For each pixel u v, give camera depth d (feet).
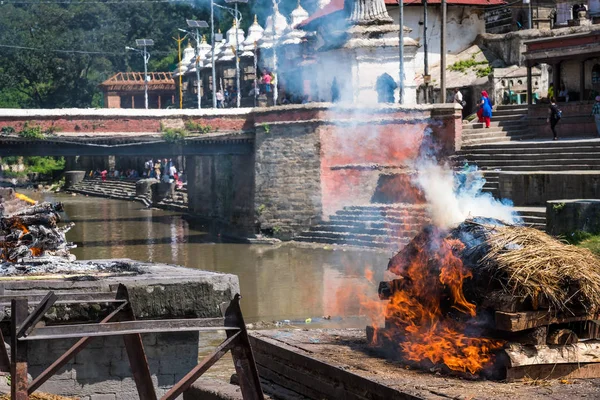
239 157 116.57
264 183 109.40
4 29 228.22
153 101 220.84
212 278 33.19
